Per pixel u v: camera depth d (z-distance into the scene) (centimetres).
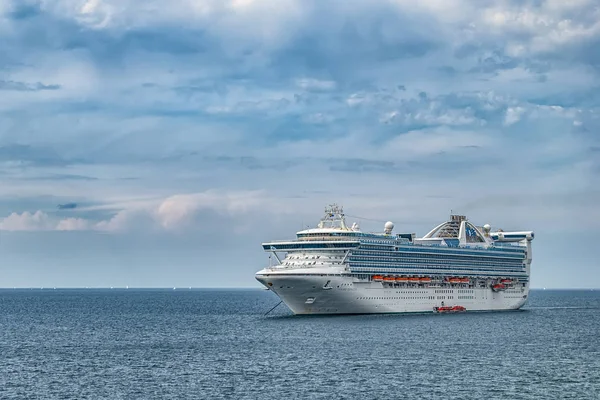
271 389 13088
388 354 17075
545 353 17738
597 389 13162
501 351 17925
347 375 14350
